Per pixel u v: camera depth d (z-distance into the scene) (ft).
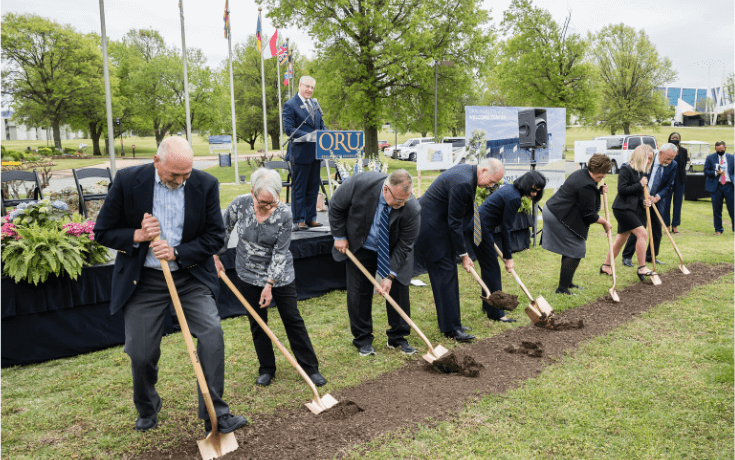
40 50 129.08
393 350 13.08
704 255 23.06
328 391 10.74
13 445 8.74
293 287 11.03
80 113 135.13
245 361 12.32
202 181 8.69
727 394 10.22
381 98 73.72
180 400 10.33
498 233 22.89
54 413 9.84
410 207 11.91
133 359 8.64
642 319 14.99
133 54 165.99
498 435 8.88
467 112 27.58
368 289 12.76
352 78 72.43
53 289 12.40
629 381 10.91
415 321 15.34
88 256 13.33
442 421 9.37
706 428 9.05
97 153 149.79
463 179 13.03
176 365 11.99
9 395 10.57
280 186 10.07
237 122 158.30
